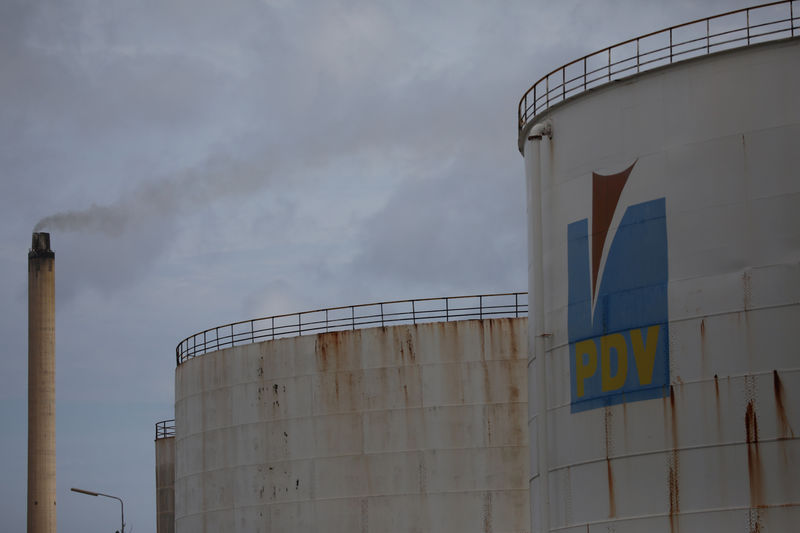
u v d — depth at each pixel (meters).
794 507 33.25
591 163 39.28
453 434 52.44
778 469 33.59
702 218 35.91
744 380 34.41
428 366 53.09
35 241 102.31
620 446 36.81
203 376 59.22
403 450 52.78
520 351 52.72
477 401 52.50
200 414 59.16
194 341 61.47
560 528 38.78
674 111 37.06
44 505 100.31
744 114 35.72
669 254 36.41
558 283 40.12
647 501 35.88
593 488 37.50
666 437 35.66
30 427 101.12
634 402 36.56
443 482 52.09
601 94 39.22
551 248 40.56
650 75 37.81
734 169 35.59
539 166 41.50
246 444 56.28
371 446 53.19
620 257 37.69
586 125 39.62
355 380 53.94
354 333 54.41
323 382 54.47
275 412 55.53
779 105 35.28
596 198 38.88
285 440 55.00
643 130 37.75
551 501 39.31
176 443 62.03
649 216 37.06
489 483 51.75
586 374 38.31
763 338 34.31
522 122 44.75
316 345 54.97
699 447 34.94
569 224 39.84
